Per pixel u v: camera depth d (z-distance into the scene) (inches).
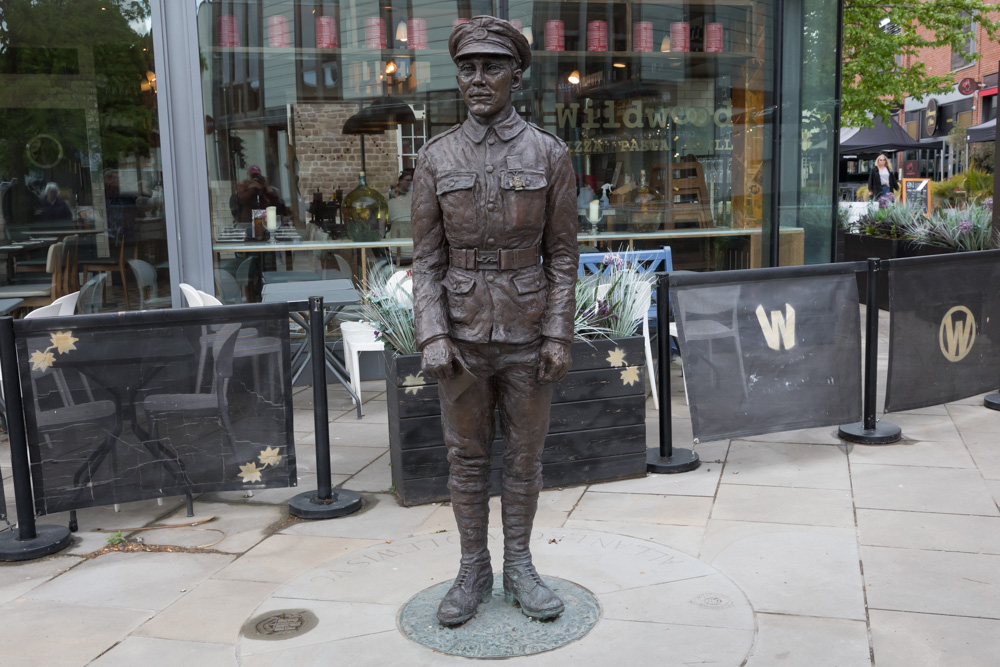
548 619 123.0
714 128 326.0
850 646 116.0
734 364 194.1
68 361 160.1
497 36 109.7
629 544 151.6
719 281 192.7
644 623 122.6
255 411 171.2
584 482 186.2
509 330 115.8
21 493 159.0
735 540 153.6
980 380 235.1
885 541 151.5
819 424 204.4
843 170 1055.6
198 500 187.0
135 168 279.1
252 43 282.2
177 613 132.6
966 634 119.0
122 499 166.1
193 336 166.6
